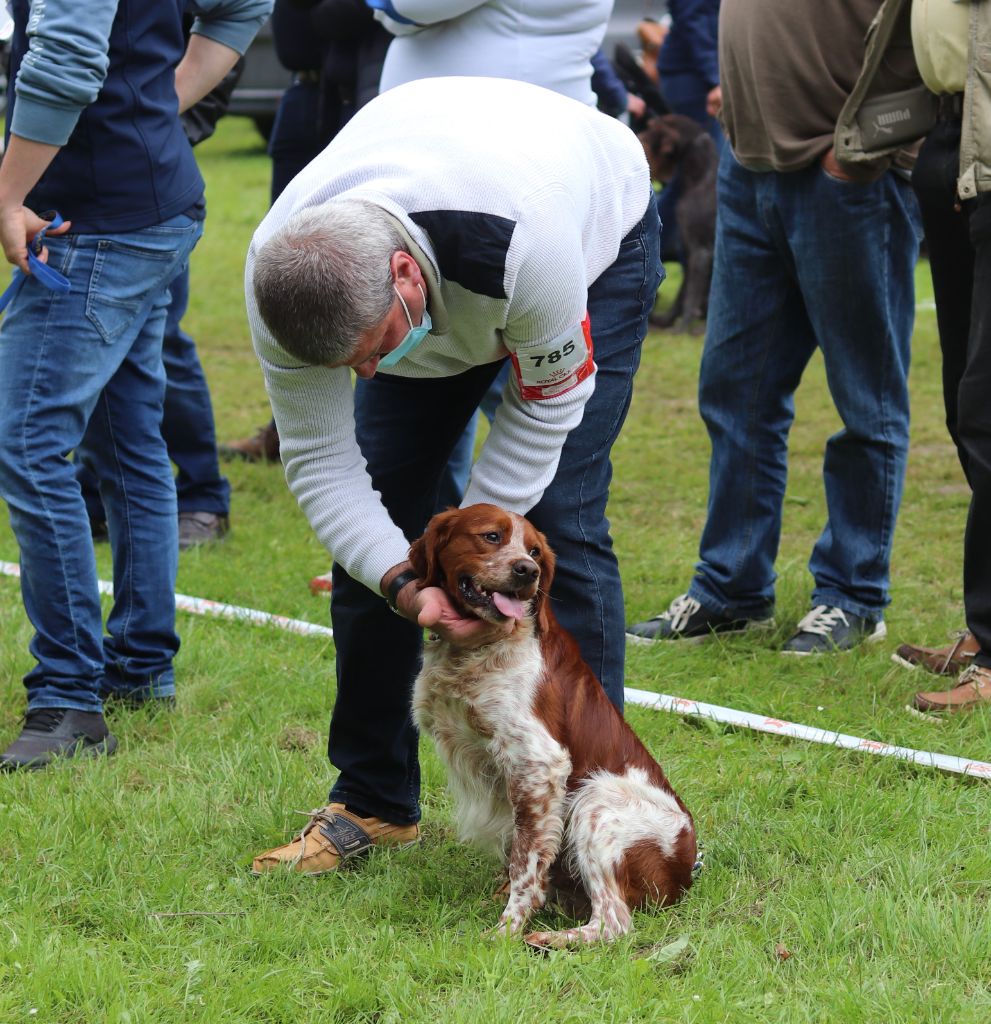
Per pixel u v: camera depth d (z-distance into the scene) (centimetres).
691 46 1177
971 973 322
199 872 381
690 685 530
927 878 365
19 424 445
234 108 1917
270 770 443
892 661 543
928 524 737
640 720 489
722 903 361
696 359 1118
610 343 366
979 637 501
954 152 481
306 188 316
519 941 339
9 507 453
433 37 508
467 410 375
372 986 318
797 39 514
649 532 740
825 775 443
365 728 387
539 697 351
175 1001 315
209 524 711
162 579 498
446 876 382
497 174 302
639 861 347
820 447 894
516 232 299
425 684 366
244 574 659
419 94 328
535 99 337
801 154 522
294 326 284
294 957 340
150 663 501
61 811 411
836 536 573
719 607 583
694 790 433
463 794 376
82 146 438
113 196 442
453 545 342
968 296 506
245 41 512
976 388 482
